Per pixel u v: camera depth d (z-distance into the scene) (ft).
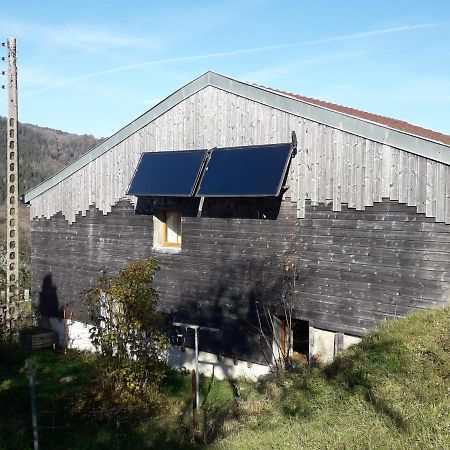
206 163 41.47
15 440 31.19
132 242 48.42
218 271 42.14
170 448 28.35
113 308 37.22
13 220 55.88
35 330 56.65
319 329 36.60
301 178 37.09
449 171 30.63
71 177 54.13
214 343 42.50
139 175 44.68
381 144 33.22
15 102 55.62
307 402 28.04
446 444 20.71
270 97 38.45
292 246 37.70
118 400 35.45
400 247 32.76
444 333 28.50
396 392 25.32
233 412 31.12
